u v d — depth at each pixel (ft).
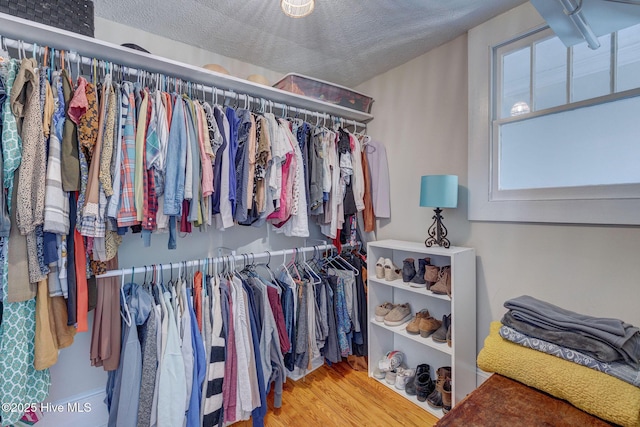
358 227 8.43
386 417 5.64
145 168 4.36
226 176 5.19
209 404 4.82
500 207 5.56
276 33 6.11
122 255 5.65
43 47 4.12
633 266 4.24
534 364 3.56
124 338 4.54
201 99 6.24
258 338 5.55
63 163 3.77
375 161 7.84
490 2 5.24
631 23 3.35
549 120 5.14
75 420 5.29
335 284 7.11
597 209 4.46
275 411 5.82
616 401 2.96
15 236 3.60
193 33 6.09
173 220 4.78
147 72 5.14
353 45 6.57
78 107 3.83
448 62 6.46
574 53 4.87
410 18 5.64
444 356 6.51
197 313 5.08
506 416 3.11
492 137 5.75
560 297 4.90
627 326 3.47
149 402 4.42
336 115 7.80
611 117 4.54
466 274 5.65
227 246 6.94
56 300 4.09
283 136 5.93
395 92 7.61
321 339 6.77
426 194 5.77
